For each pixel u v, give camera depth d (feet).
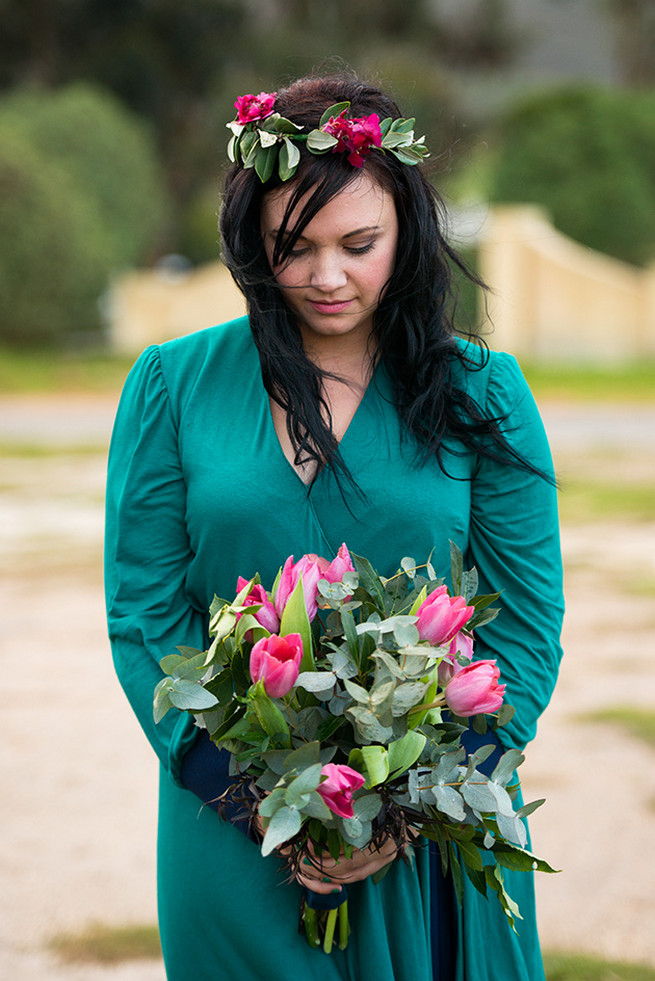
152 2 121.80
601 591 21.57
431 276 5.87
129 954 9.78
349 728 5.15
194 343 6.20
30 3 118.73
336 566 5.24
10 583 22.97
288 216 5.44
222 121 117.08
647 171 79.10
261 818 5.12
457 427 5.92
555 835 11.75
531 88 133.18
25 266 70.44
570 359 73.15
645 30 136.46
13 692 16.62
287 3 134.72
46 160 88.28
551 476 6.14
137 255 95.96
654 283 76.23
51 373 66.69
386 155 5.57
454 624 5.04
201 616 6.06
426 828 5.34
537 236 75.46
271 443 5.85
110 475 6.18
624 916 10.22
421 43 138.21
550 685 6.00
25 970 9.54
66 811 12.66
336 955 5.79
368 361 6.04
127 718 15.56
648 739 14.16
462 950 5.94
